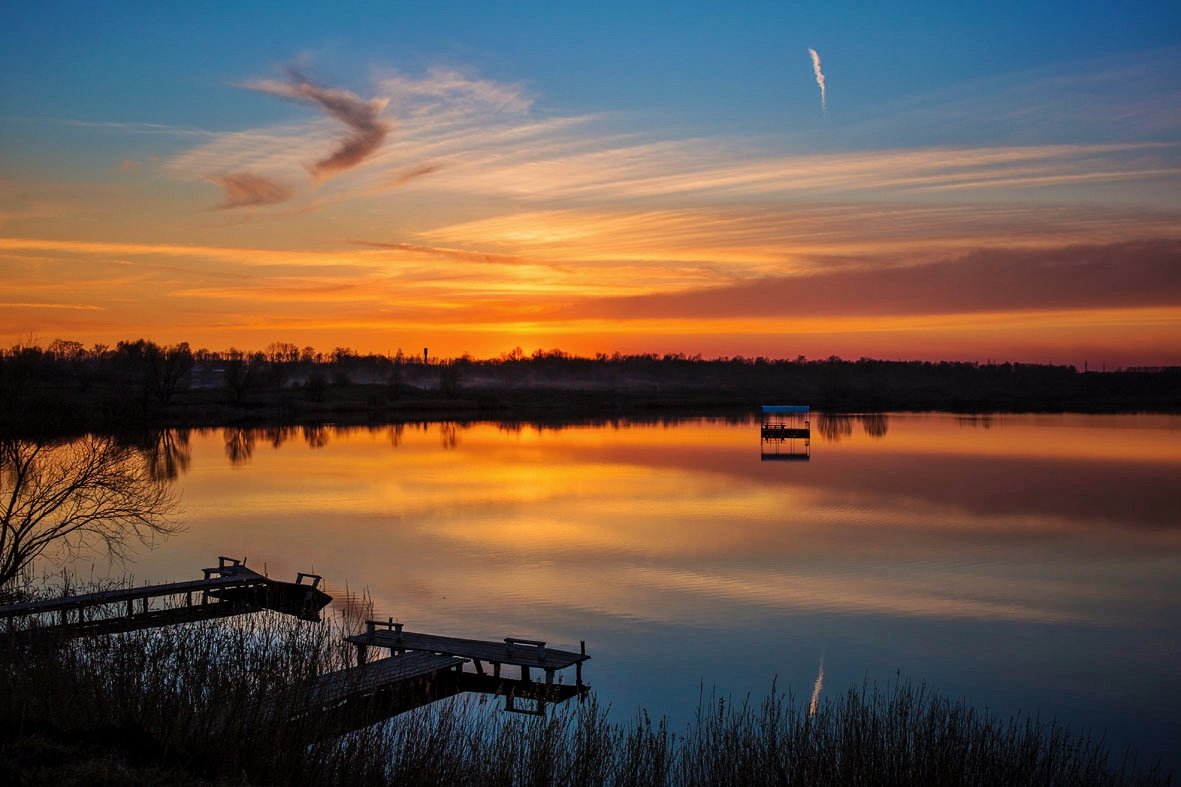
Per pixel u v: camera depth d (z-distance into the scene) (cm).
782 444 8519
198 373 18375
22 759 867
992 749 1280
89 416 2812
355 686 1347
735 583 2805
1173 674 1964
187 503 4516
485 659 1830
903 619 2400
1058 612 2481
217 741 1017
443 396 16450
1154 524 3944
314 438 8856
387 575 2888
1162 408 15562
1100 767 1452
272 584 2548
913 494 4972
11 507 2238
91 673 1202
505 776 1087
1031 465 6475
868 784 1180
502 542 3494
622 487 5284
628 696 1791
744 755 1230
